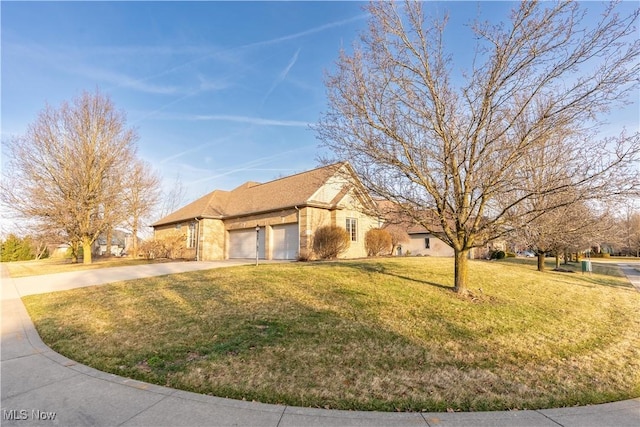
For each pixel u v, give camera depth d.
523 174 8.52
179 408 3.44
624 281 16.59
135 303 8.32
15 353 5.25
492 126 7.84
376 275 11.12
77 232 22.73
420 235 33.62
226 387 3.93
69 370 4.51
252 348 5.16
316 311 7.08
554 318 7.59
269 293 8.67
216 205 26.53
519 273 15.06
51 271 18.20
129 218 27.95
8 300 9.88
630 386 4.27
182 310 7.39
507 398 3.79
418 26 8.20
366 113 8.16
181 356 4.92
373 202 9.40
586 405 3.70
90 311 7.82
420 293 8.84
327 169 9.40
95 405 3.52
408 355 5.03
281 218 20.95
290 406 3.52
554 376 4.50
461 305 7.95
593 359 5.24
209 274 12.46
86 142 22.42
